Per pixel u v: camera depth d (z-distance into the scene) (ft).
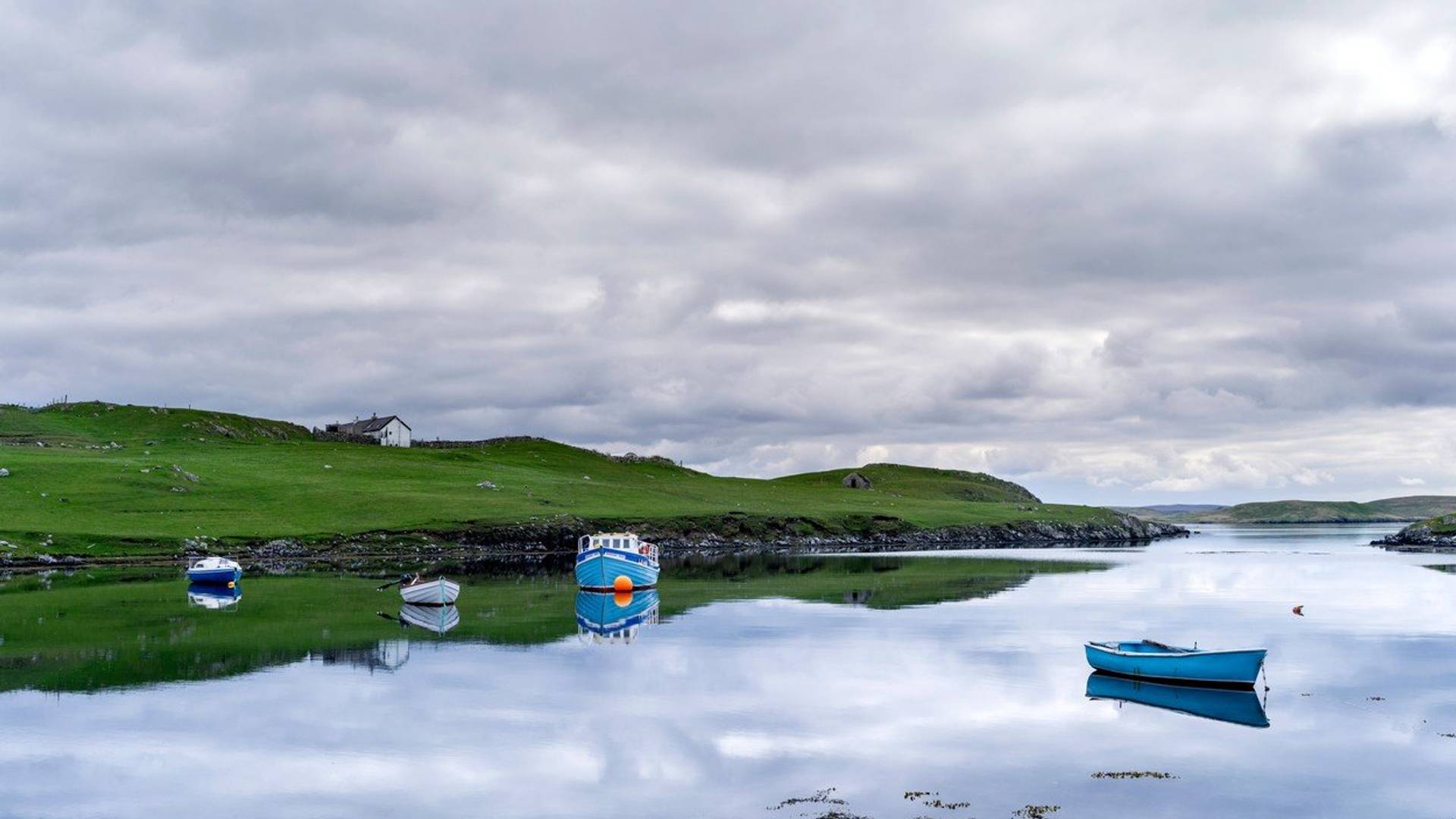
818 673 159.33
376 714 131.95
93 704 137.59
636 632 206.18
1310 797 99.50
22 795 100.27
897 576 356.59
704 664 167.43
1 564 349.00
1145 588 306.96
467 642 191.52
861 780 104.12
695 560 459.73
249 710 134.41
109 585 296.92
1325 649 184.96
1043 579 343.46
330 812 95.45
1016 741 119.14
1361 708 136.77
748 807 96.22
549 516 524.52
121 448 633.61
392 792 101.19
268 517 472.03
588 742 118.73
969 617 230.89
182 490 495.00
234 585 293.84
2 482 456.45
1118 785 102.73
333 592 286.46
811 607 250.37
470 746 116.88
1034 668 163.94
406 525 481.05
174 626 212.64
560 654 178.19
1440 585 319.68
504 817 93.76
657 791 101.09
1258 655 146.00
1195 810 95.50
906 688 148.15
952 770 107.55
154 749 115.85
